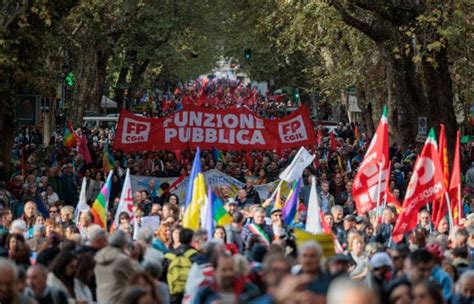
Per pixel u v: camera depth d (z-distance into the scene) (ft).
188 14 456.86
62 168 228.63
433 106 232.53
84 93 391.24
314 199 129.18
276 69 553.64
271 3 407.23
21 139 342.03
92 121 456.86
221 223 131.13
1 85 219.00
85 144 274.57
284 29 391.45
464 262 110.22
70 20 251.60
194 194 130.72
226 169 242.99
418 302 75.51
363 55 352.49
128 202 143.13
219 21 488.44
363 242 112.06
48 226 124.26
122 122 239.30
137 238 115.75
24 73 218.18
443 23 217.36
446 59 230.07
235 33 497.05
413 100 247.91
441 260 104.47
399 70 247.91
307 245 79.36
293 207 152.35
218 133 241.35
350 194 203.10
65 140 303.48
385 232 139.95
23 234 119.34
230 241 126.21
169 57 459.73
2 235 110.01
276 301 61.31
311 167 240.12
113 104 542.98
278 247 101.71
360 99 390.21
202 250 105.40
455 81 301.43
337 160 286.87
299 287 60.03
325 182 195.62
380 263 99.81
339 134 453.99
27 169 234.58
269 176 246.06
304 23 344.69
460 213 146.51
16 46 218.38
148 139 239.91
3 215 140.87
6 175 232.94
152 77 611.06
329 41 348.38
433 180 139.23
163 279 107.76
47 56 235.20
